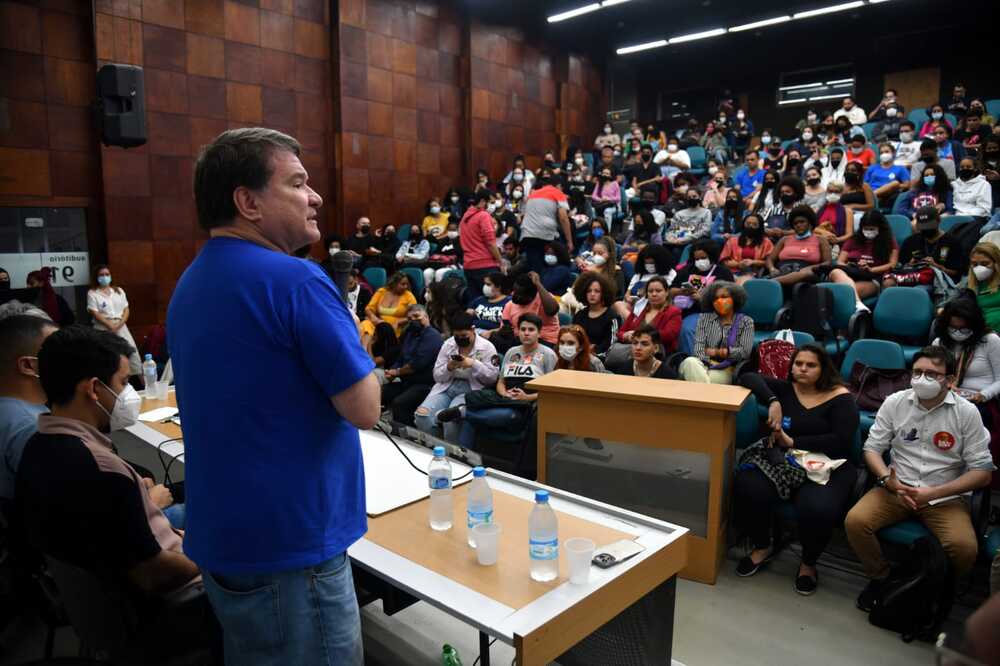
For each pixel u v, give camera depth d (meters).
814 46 14.22
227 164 1.22
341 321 1.23
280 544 1.20
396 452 2.53
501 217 8.91
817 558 2.94
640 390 3.09
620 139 13.48
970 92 13.10
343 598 1.29
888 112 10.14
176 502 2.81
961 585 2.86
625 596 1.67
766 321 5.12
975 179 6.43
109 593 1.68
